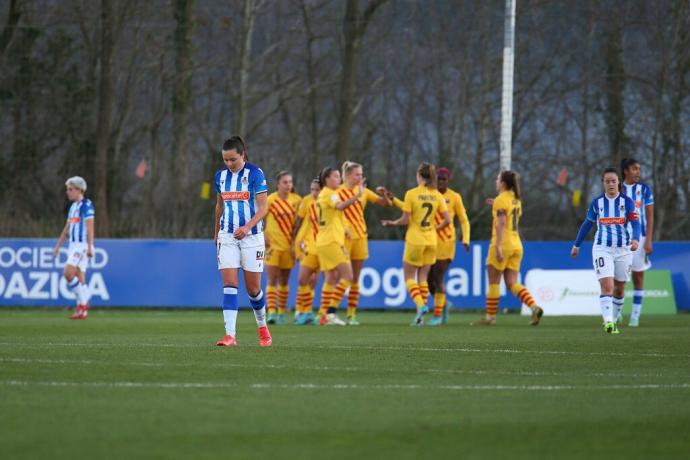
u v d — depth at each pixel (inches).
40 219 3759.8
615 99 4163.4
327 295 2493.8
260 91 4675.2
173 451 806.5
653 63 4101.9
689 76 4057.6
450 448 827.4
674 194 4030.5
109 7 4050.2
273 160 4505.4
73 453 795.4
